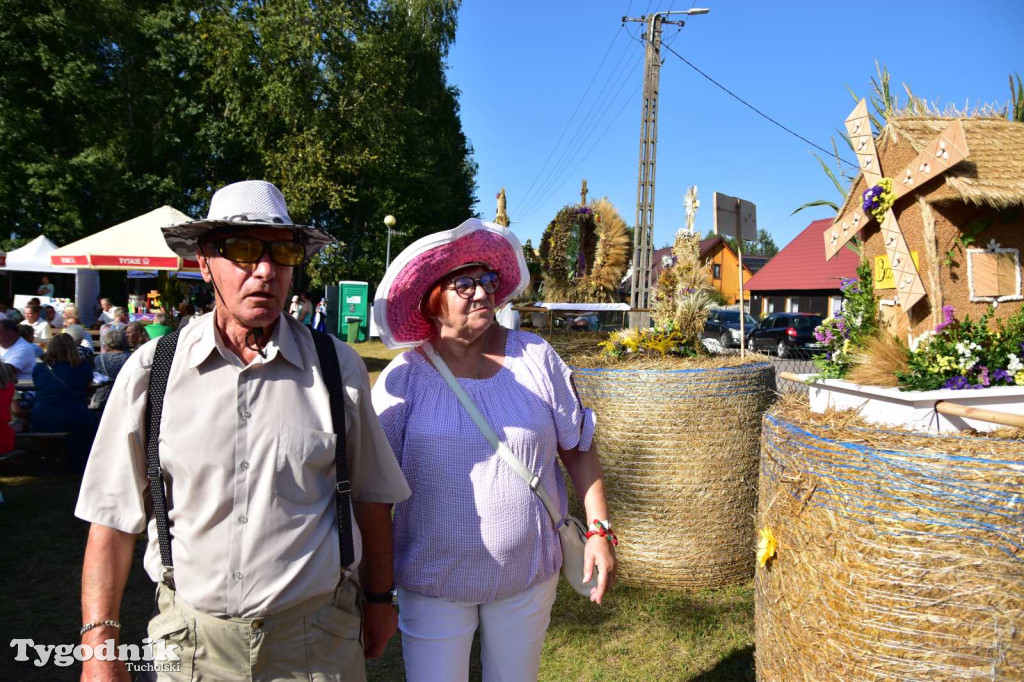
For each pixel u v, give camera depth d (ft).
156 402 4.97
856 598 6.23
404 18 87.66
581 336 16.07
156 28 74.23
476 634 11.30
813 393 8.00
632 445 12.10
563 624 11.09
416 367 6.85
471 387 6.68
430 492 6.42
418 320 7.16
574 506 13.19
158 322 29.66
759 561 7.53
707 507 11.98
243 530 4.97
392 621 6.28
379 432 5.81
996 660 5.74
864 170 7.98
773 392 12.74
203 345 5.04
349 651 5.53
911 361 6.75
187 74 78.74
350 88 76.02
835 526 6.40
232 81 72.95
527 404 6.67
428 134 98.22
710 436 11.92
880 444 6.24
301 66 72.23
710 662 9.90
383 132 78.02
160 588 5.24
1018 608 5.68
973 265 7.25
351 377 5.61
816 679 6.62
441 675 6.43
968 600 5.78
